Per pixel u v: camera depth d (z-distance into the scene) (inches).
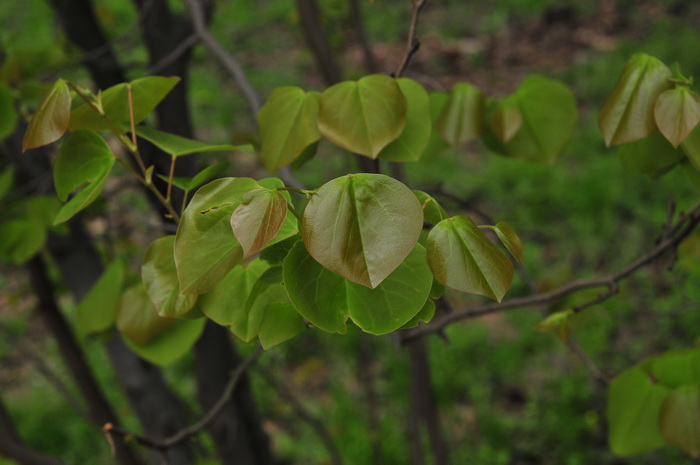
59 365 153.4
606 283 38.3
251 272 28.4
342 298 25.6
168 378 148.1
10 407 144.6
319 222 24.6
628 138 30.5
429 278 25.7
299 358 150.5
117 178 97.8
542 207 183.3
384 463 125.8
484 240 25.4
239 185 25.9
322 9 79.4
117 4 273.1
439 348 148.0
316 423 73.1
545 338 147.3
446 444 131.0
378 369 145.6
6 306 157.2
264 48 275.9
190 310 28.7
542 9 285.0
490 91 235.9
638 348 141.6
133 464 67.2
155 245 28.3
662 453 123.3
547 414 134.8
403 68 33.0
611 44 257.9
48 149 55.7
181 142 30.4
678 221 37.5
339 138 30.3
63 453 137.6
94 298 38.6
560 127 36.8
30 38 259.0
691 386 35.4
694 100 29.7
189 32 55.7
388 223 24.5
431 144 37.7
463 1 299.0
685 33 248.4
